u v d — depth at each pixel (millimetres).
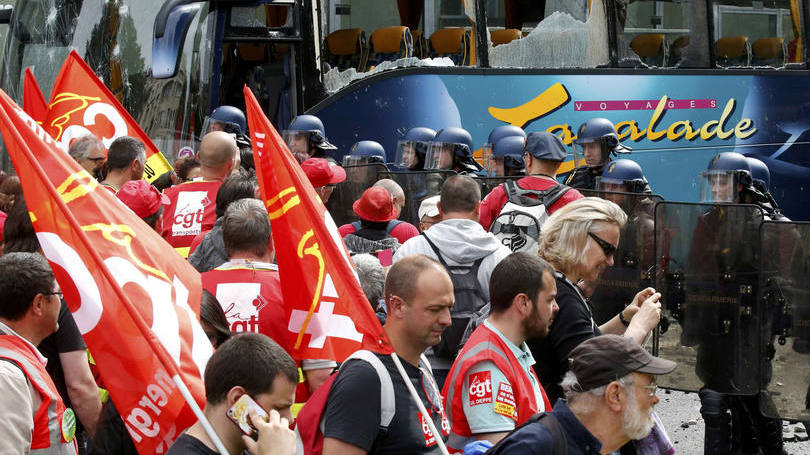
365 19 33281
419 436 11352
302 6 32531
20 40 33281
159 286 12094
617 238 15227
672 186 36031
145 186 17266
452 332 16438
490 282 13258
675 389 22516
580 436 10664
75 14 32500
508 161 27984
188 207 20875
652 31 35656
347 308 12789
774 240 21516
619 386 10555
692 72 36062
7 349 11719
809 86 37344
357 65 33188
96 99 21766
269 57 32844
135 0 31938
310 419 11430
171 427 11484
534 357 14805
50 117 21453
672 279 22469
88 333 11320
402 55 33125
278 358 9781
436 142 28438
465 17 33750
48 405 11836
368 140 33000
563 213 15359
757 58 37062
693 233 22203
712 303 22062
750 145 36875
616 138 30156
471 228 16844
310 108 32719
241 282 14766
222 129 29109
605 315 23312
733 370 21859
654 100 35656
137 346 11406
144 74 31688
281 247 13320
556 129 34625
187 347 12016
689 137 36125
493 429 12570
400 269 11727
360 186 27484
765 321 21641
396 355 11609
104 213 11961
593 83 34938
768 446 22203
